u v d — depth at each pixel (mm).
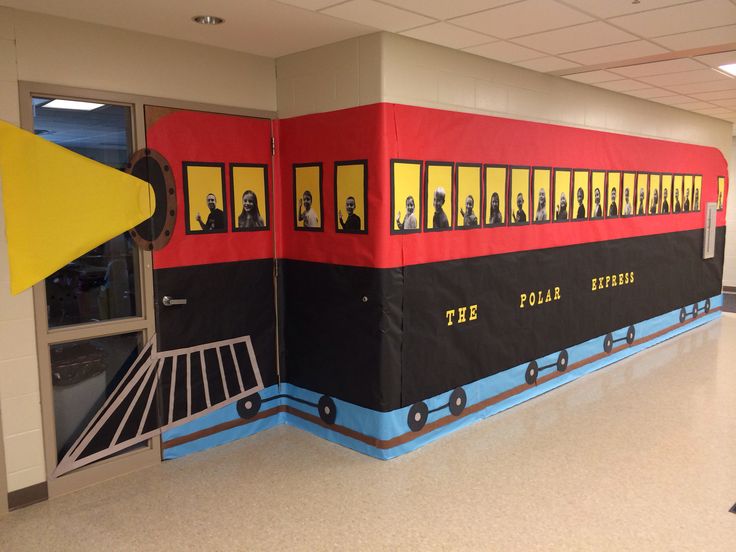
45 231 3037
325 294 3842
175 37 3457
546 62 4188
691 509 3051
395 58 3432
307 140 3828
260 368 4098
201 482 3381
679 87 5176
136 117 3344
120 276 3412
